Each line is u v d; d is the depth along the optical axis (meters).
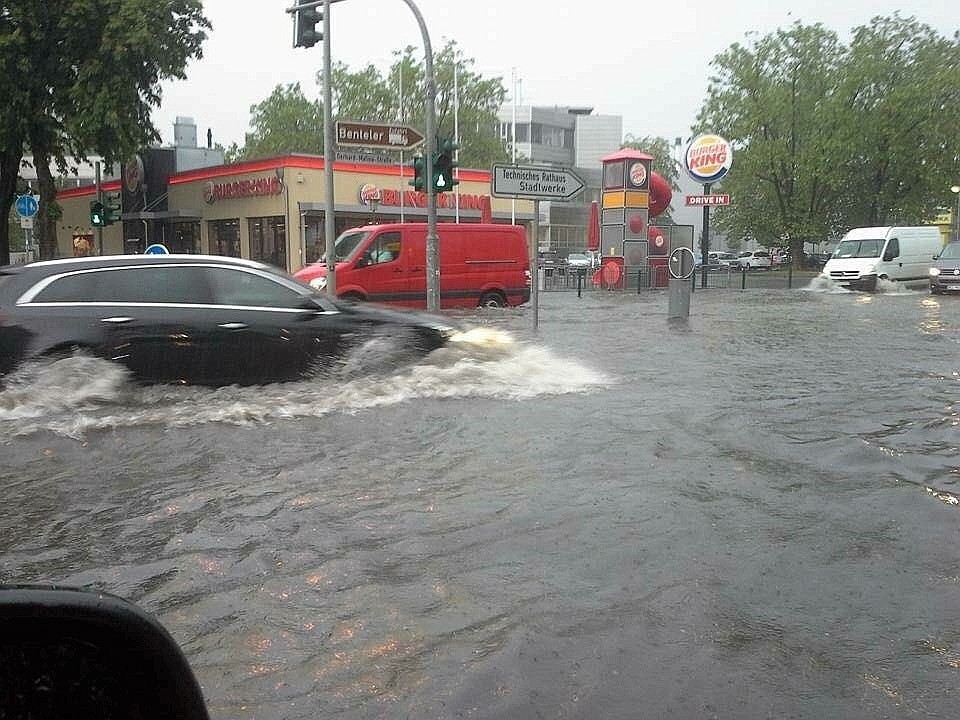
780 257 58.16
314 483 5.34
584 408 7.64
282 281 8.30
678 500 4.90
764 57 47.91
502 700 2.78
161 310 7.84
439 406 7.70
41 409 7.47
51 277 7.80
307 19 16.61
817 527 4.45
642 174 30.55
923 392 8.51
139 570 3.93
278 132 55.94
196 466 5.76
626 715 2.70
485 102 58.53
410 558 4.05
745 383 9.06
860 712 2.71
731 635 3.24
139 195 42.50
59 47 27.09
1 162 29.50
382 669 2.99
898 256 29.16
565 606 3.50
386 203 36.59
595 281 32.72
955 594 3.63
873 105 46.78
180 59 28.73
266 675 2.96
